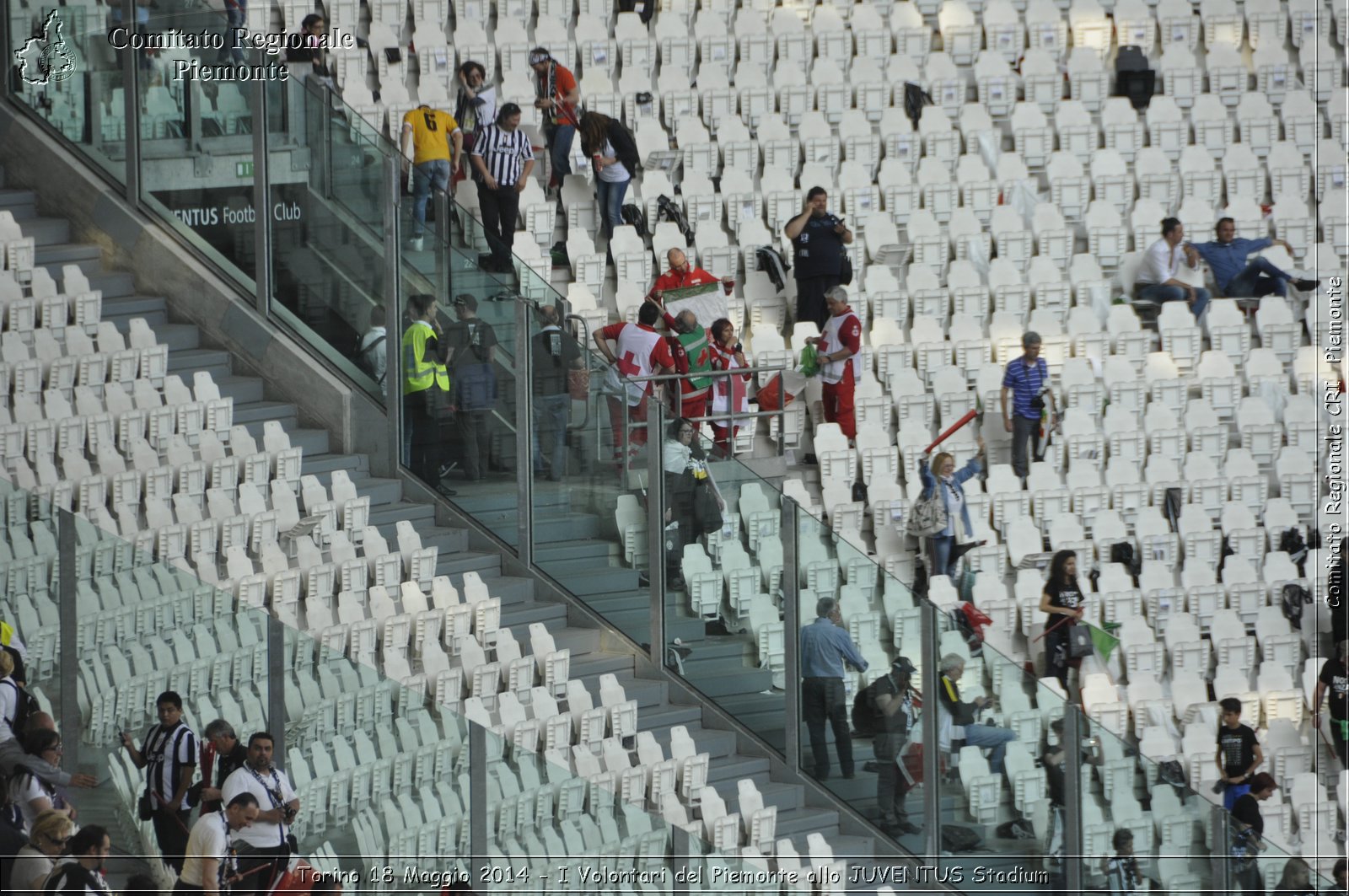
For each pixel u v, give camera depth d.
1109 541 67.31
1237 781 59.94
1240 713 62.34
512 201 68.12
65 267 57.06
